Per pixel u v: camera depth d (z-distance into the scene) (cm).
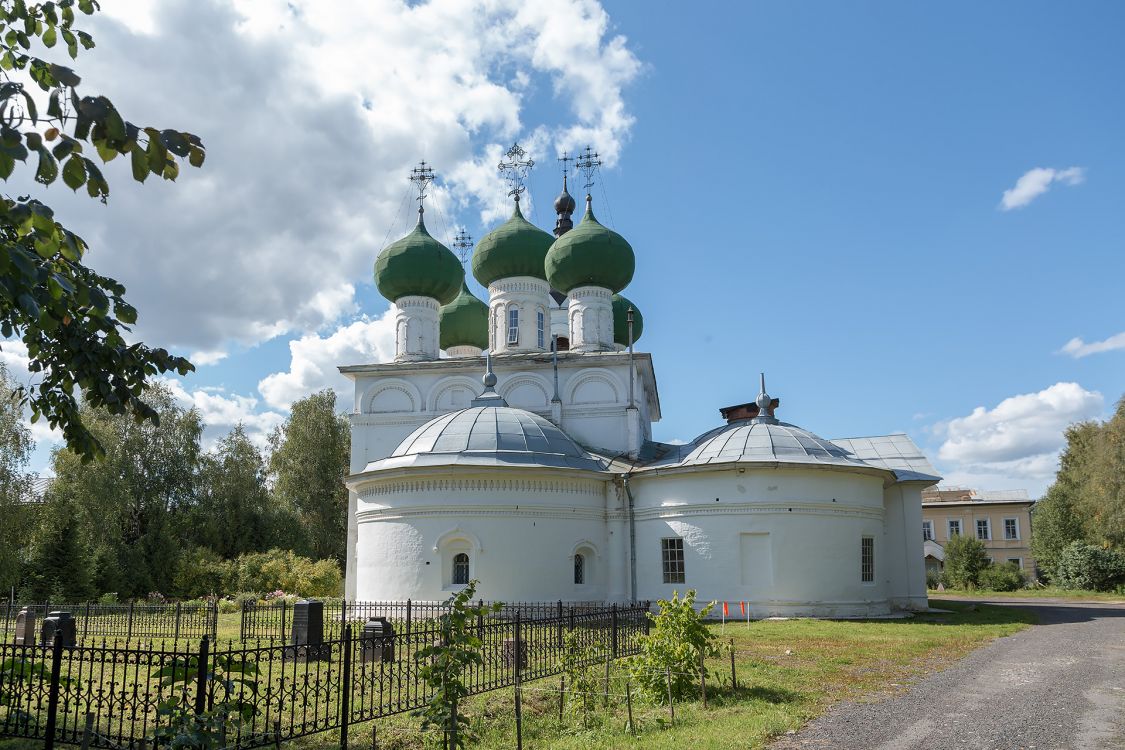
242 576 4338
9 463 3728
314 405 6131
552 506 3009
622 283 4084
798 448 3047
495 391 3469
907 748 1020
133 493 4584
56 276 695
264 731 1057
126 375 934
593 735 1156
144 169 570
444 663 1036
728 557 2898
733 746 1021
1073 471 6278
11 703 1155
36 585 3747
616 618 1655
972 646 2030
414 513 2962
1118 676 1560
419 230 4134
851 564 2934
